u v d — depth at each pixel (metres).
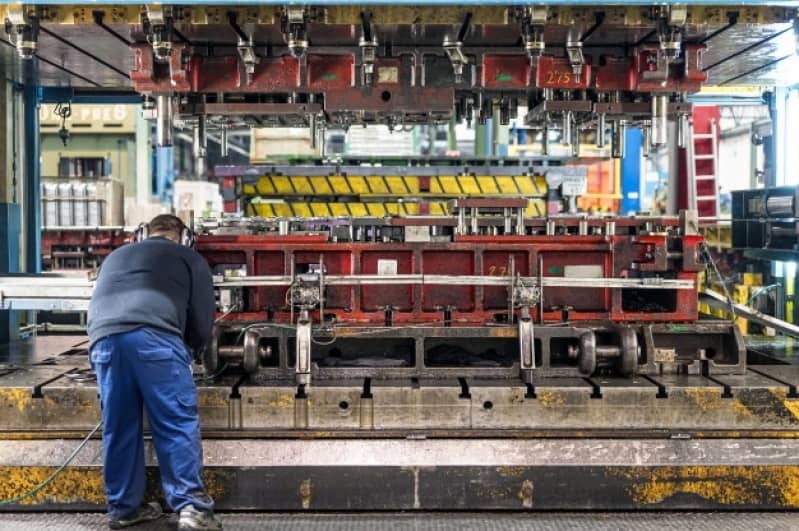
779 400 3.99
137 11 4.20
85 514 3.83
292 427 3.97
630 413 3.98
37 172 6.31
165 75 4.46
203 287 3.73
